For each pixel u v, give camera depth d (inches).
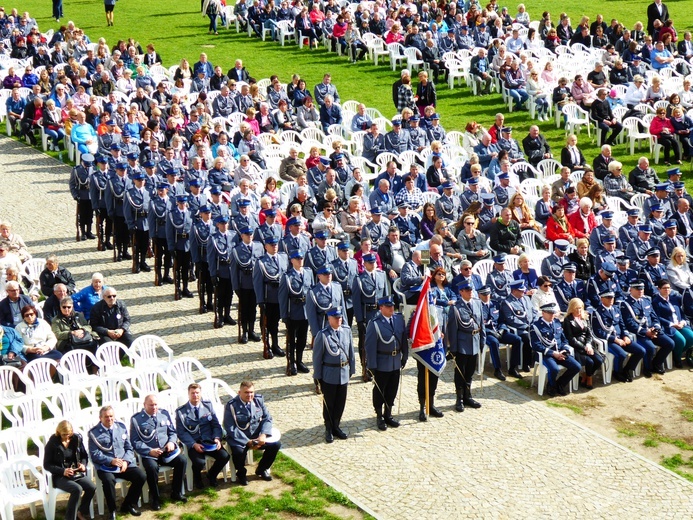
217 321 921.5
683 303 917.2
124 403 714.8
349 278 855.1
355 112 1476.4
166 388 814.5
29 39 1662.2
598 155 1302.9
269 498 665.0
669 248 1015.6
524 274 903.7
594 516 660.7
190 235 937.5
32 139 1386.6
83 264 1047.0
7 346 786.8
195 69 1558.8
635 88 1457.9
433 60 1644.9
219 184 1092.5
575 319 844.0
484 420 776.9
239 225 946.7
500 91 1604.3
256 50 1831.9
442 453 725.3
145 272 1042.1
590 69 1612.9
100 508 651.5
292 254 823.1
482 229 1019.9
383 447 731.4
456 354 780.0
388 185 1040.2
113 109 1312.7
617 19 1984.5
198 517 642.8
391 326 748.0
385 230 961.5
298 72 1704.0
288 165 1156.5
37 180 1268.5
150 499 665.0
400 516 649.6
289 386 817.5
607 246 964.0
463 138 1347.2
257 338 901.2
